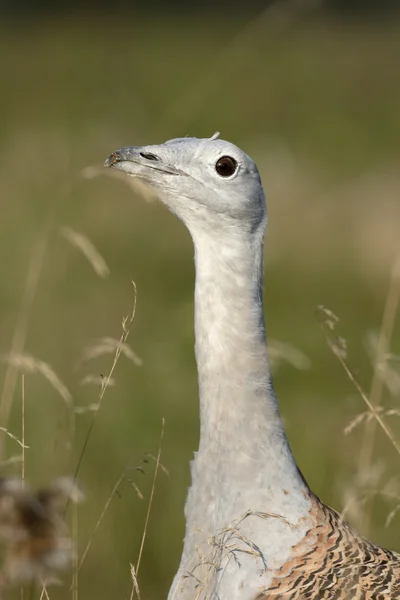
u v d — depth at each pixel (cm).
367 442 1628
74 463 1777
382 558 1116
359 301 2933
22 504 1106
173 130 4025
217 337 1160
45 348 2370
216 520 1146
